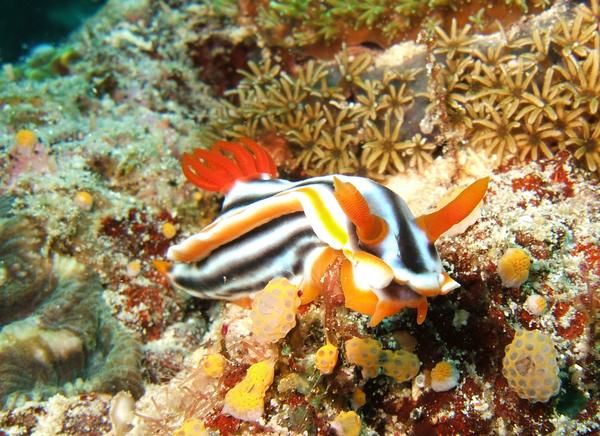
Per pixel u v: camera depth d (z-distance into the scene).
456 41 0.13
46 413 0.11
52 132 0.14
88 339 0.12
